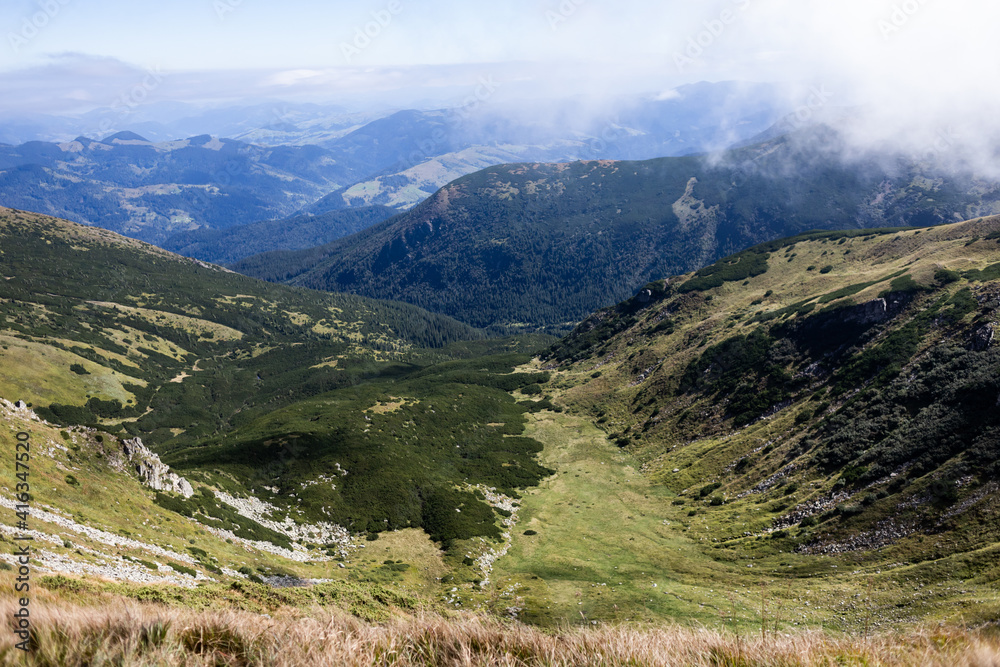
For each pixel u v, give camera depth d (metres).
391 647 6.51
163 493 53.19
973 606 32.88
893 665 6.46
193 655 6.11
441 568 58.50
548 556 60.28
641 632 6.92
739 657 6.25
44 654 5.96
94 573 25.75
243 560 45.78
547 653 6.38
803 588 44.53
